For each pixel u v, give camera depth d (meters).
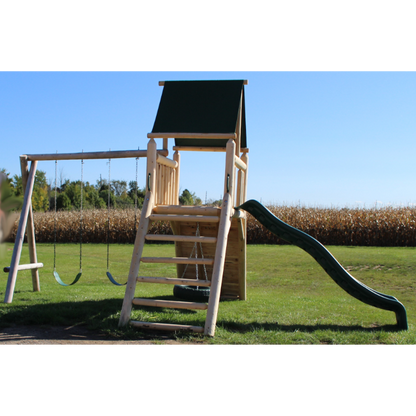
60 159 6.32
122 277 10.01
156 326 4.30
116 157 5.96
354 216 18.27
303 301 6.61
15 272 5.93
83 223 20.62
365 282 8.76
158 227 19.84
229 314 5.24
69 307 5.27
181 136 5.18
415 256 11.34
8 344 3.79
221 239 4.69
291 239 5.29
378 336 4.27
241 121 6.43
